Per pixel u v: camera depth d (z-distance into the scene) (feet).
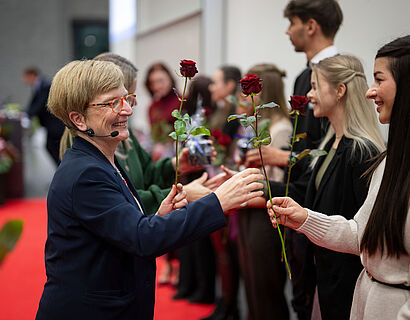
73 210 3.80
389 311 3.79
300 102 4.74
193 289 10.64
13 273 12.10
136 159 6.14
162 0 21.42
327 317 5.18
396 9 7.62
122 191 4.07
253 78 4.28
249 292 7.37
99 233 3.76
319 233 4.45
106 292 3.88
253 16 14.28
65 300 3.84
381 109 3.97
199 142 6.48
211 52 16.89
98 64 4.05
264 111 7.26
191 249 10.53
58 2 43.88
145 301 4.22
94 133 4.05
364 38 8.48
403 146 3.68
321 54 6.70
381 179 4.09
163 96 12.94
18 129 21.48
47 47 43.93
